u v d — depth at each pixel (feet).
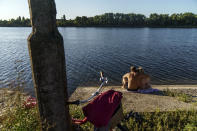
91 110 9.51
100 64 77.10
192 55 98.89
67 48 131.23
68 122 9.87
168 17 597.93
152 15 648.38
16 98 10.05
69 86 48.49
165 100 20.80
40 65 8.30
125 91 25.76
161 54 103.40
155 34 289.74
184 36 245.24
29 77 54.08
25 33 346.95
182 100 21.49
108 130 9.57
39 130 9.51
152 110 17.47
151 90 25.62
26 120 9.62
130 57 94.22
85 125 13.75
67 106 9.63
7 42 177.17
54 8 8.29
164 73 61.52
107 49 126.11
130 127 13.84
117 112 9.99
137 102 19.98
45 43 8.09
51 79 8.53
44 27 8.06
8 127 9.08
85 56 97.81
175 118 15.43
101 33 325.42
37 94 8.75
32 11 7.95
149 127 14.03
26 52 114.11
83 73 61.72
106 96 9.84
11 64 75.36
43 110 8.96
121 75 59.41
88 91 25.35
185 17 571.69
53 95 8.74
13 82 10.28
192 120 13.76
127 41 182.29
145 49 125.08
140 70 25.75
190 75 58.70
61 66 8.70
